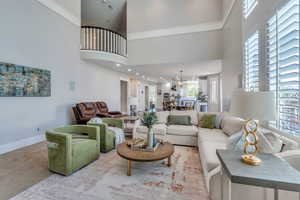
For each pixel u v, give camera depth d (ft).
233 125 8.77
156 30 17.69
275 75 6.02
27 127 11.10
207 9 15.93
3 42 9.59
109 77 22.68
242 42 9.76
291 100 5.25
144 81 37.58
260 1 7.22
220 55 15.53
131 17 18.65
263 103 4.01
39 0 11.79
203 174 7.20
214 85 24.68
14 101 10.28
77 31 15.92
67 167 6.91
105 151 9.96
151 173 7.32
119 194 5.75
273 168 3.71
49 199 5.45
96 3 20.29
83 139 8.64
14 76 10.07
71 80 15.21
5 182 6.46
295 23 4.93
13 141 10.25
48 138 7.37
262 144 5.10
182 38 16.78
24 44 10.75
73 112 15.46
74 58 15.55
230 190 4.68
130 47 18.76
